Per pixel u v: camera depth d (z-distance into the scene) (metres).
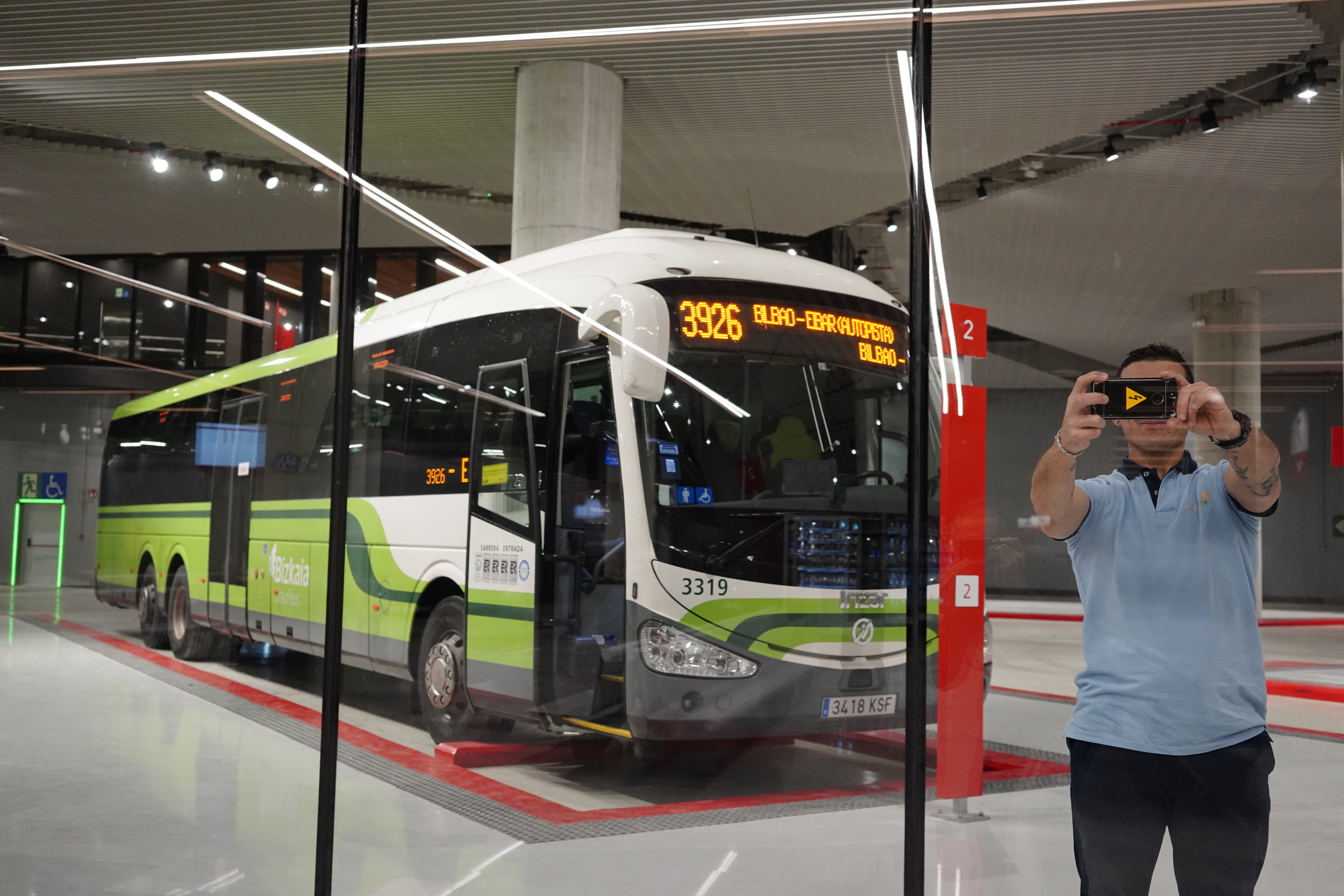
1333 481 14.68
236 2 7.53
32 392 18.69
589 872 4.13
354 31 3.85
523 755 6.29
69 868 4.23
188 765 6.21
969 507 5.04
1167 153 10.00
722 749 6.09
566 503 5.62
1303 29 7.36
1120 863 2.33
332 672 3.58
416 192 11.26
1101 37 7.54
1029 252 13.29
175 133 10.53
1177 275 14.05
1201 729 2.31
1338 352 14.32
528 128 8.28
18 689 9.09
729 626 5.12
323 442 8.30
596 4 7.35
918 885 3.01
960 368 4.98
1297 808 5.32
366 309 8.12
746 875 4.09
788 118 9.09
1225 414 2.36
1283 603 16.20
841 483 5.44
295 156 10.91
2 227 14.48
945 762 4.97
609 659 5.22
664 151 9.75
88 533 19.02
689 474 5.20
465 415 6.55
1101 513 2.48
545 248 8.30
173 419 11.82
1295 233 12.31
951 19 7.18
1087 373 2.49
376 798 5.44
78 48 8.46
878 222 11.23
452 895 3.86
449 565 6.53
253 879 4.08
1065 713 8.14
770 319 5.52
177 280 15.61
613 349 5.36
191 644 10.81
